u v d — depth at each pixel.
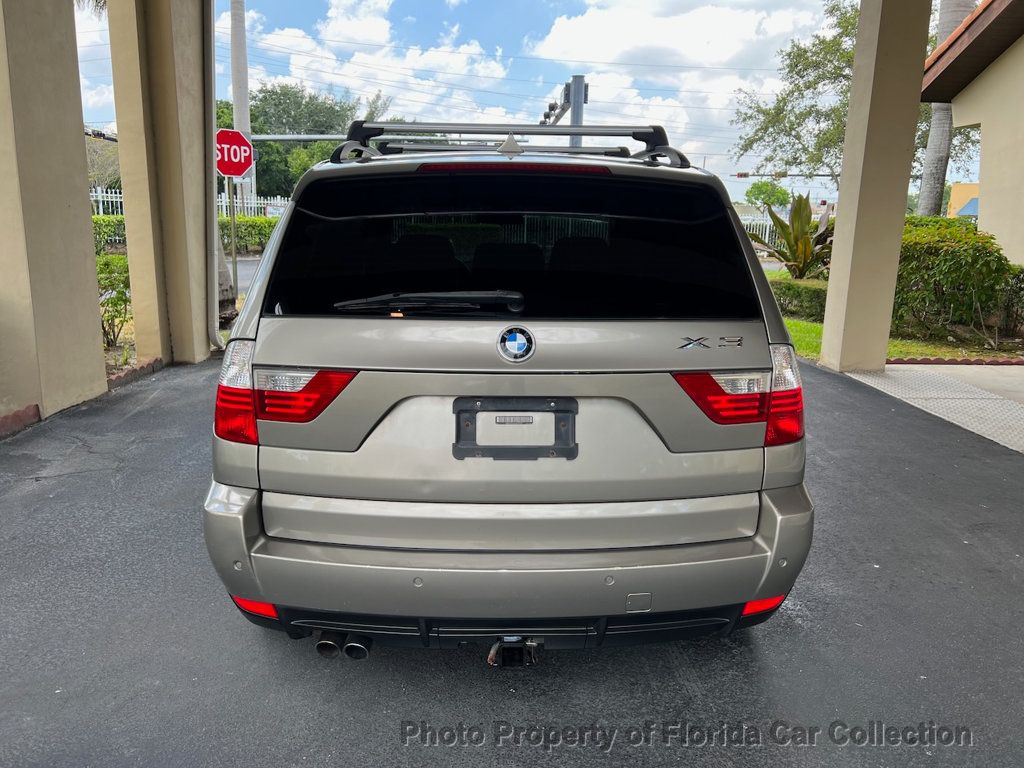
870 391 7.36
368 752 2.34
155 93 7.87
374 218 2.25
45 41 5.91
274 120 60.72
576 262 2.22
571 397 2.16
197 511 4.20
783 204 65.06
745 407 2.24
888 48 7.46
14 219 5.66
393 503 2.19
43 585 3.36
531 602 2.15
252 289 2.25
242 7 25.77
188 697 2.59
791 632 3.08
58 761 2.28
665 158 2.84
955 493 4.67
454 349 2.12
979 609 3.28
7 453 5.16
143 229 8.02
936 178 19.06
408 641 2.29
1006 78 12.52
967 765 2.32
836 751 2.38
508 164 2.26
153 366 8.05
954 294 10.20
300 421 2.17
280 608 2.23
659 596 2.18
